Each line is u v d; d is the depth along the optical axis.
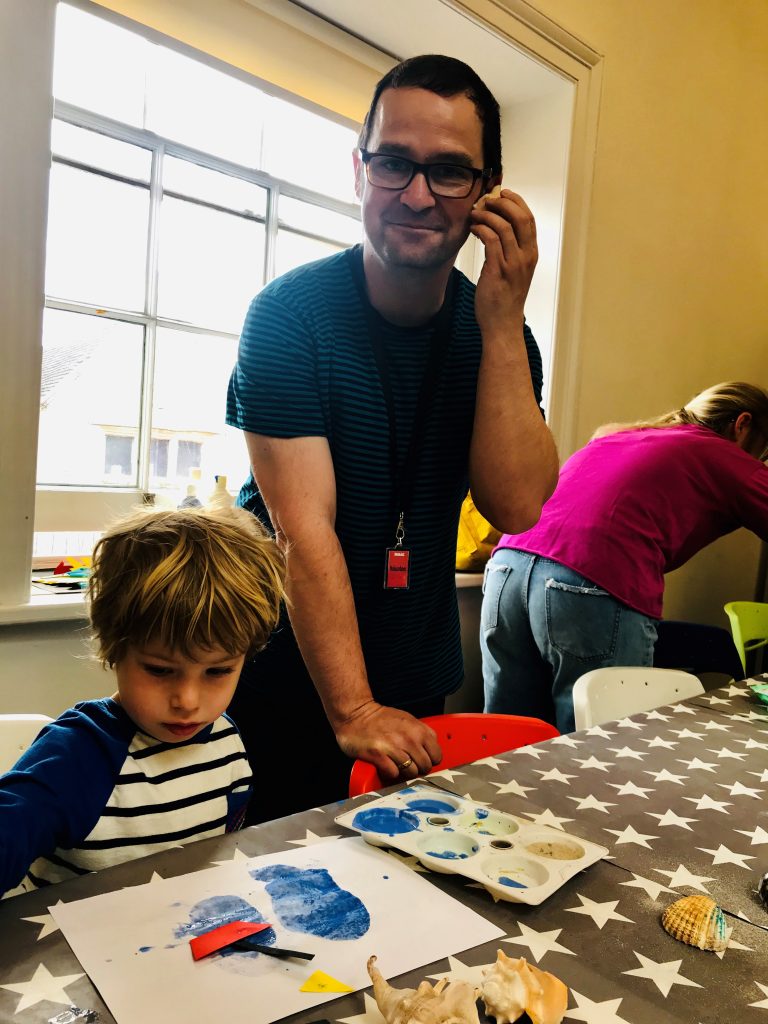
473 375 1.09
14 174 1.35
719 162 2.85
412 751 0.86
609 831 0.73
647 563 1.62
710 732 1.06
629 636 1.62
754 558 3.26
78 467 1.77
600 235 2.39
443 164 0.92
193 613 0.69
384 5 1.90
